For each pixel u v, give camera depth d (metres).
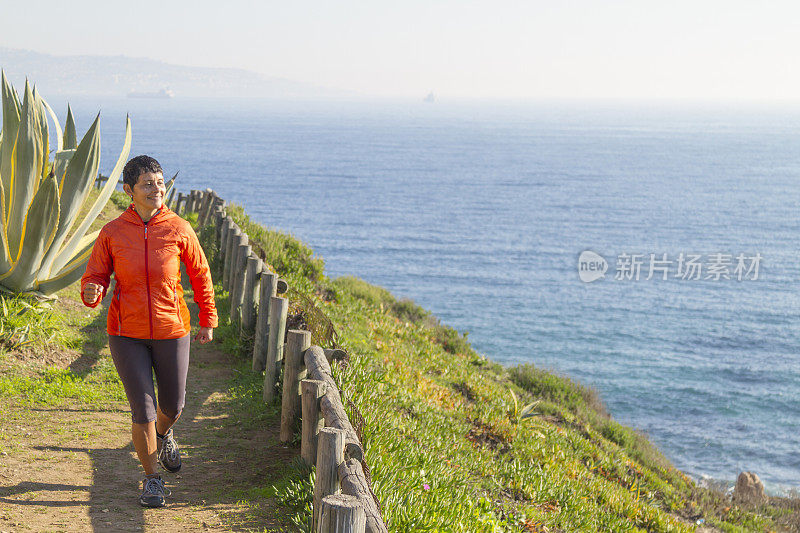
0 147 7.80
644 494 13.57
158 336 4.39
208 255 13.01
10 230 7.80
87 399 6.45
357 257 126.38
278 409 6.69
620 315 88.12
